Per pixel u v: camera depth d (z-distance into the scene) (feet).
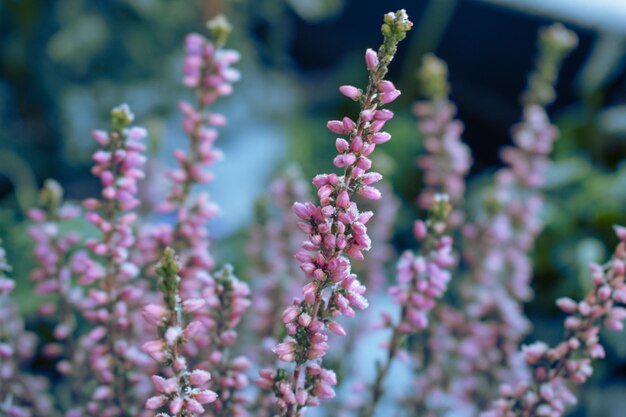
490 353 1.26
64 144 2.39
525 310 2.13
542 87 1.58
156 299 1.13
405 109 2.55
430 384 1.24
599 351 1.00
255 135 2.63
